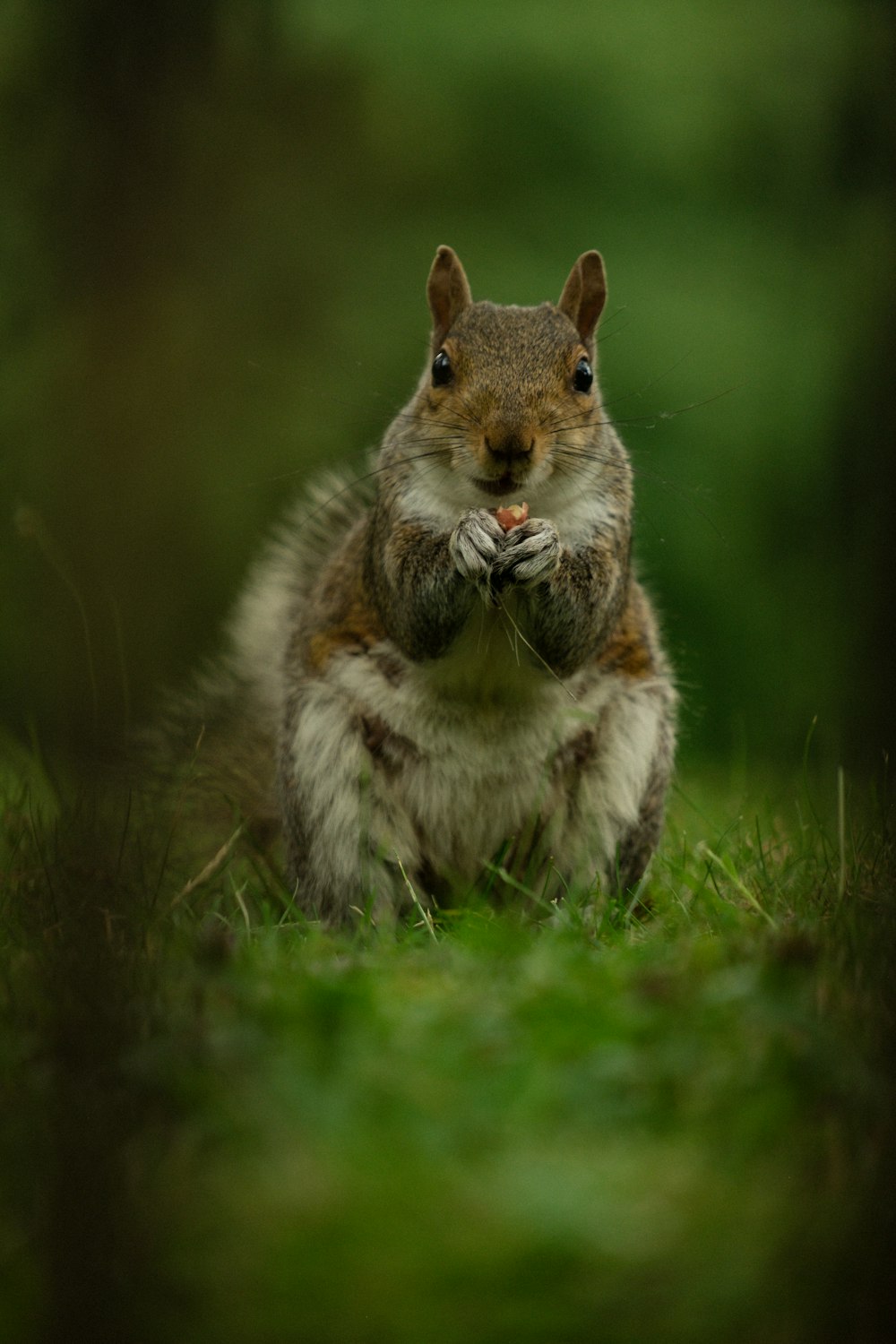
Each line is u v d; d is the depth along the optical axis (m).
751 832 10.32
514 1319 5.11
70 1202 5.02
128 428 22.75
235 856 10.59
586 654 9.75
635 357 26.39
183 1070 5.66
